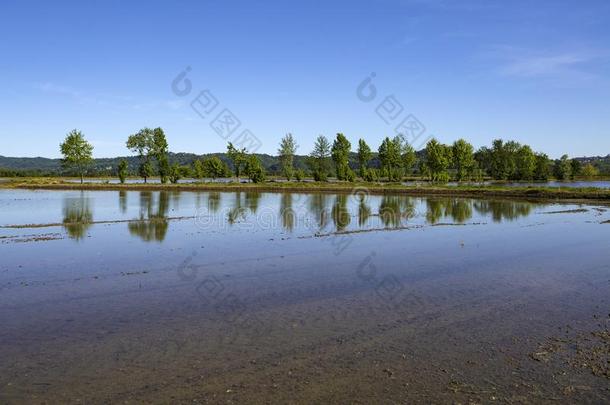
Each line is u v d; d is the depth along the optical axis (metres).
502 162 127.75
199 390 8.11
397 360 9.37
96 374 8.76
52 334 10.92
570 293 14.42
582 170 136.88
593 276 16.69
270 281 16.05
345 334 10.86
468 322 11.70
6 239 24.98
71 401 7.75
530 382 8.41
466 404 7.64
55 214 37.94
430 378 8.57
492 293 14.47
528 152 123.81
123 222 32.59
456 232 28.16
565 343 10.23
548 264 18.84
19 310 12.78
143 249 22.12
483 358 9.46
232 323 11.66
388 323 11.65
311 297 14.03
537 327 11.29
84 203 49.31
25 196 61.34
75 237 25.75
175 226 30.55
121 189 80.44
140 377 8.62
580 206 46.69
